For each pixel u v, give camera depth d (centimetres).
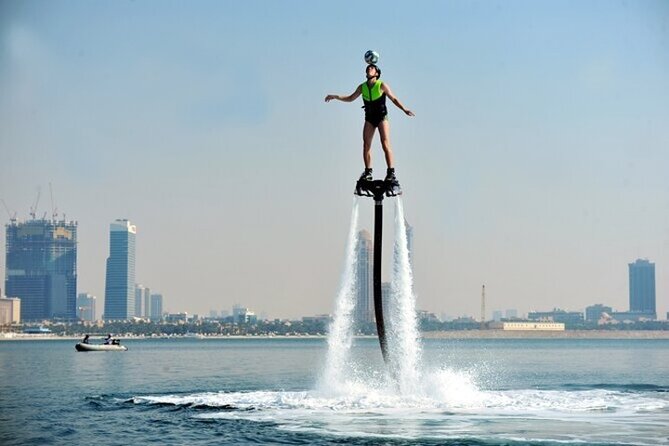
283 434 5862
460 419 6303
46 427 6819
